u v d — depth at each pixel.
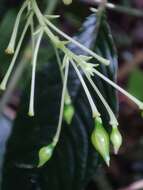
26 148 0.19
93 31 0.18
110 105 0.17
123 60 0.36
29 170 0.19
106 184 0.30
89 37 0.18
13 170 0.20
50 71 0.19
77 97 0.19
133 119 0.35
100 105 0.17
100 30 0.18
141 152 0.33
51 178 0.19
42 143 0.19
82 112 0.19
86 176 0.19
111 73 0.17
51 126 0.19
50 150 0.15
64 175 0.19
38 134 0.19
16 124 0.19
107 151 0.14
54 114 0.19
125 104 0.35
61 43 0.15
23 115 0.19
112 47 0.18
